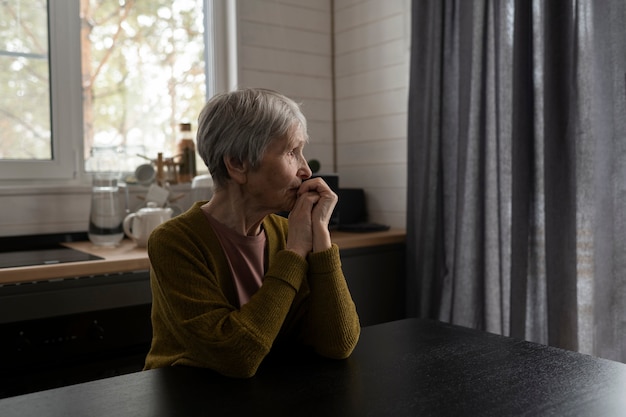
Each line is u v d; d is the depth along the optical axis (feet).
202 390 3.38
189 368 3.78
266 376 3.63
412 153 8.72
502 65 7.52
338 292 4.13
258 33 9.73
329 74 10.59
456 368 3.68
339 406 3.11
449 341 4.26
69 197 8.27
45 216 8.11
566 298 6.84
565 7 6.75
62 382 6.21
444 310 8.42
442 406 3.09
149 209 7.66
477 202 7.86
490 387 3.35
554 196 6.87
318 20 10.42
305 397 3.26
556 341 6.90
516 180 7.24
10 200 7.85
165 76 9.28
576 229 6.87
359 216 9.93
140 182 8.46
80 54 8.54
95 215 7.68
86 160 8.70
